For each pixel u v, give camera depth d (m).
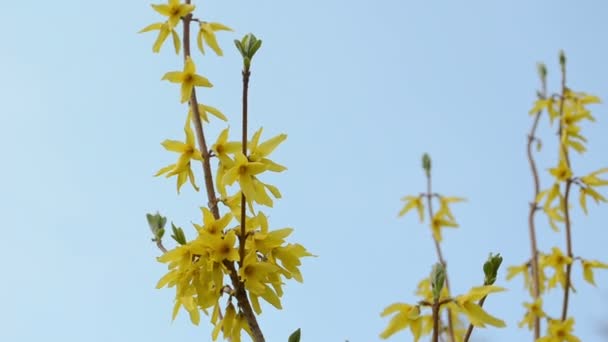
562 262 1.51
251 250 1.12
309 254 1.14
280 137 1.15
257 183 1.14
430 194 1.79
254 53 1.12
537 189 1.60
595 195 1.51
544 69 1.66
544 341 1.43
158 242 1.21
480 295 1.10
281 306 1.12
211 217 1.12
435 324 1.10
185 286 1.12
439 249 1.74
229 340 1.13
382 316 1.12
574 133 1.61
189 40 1.20
